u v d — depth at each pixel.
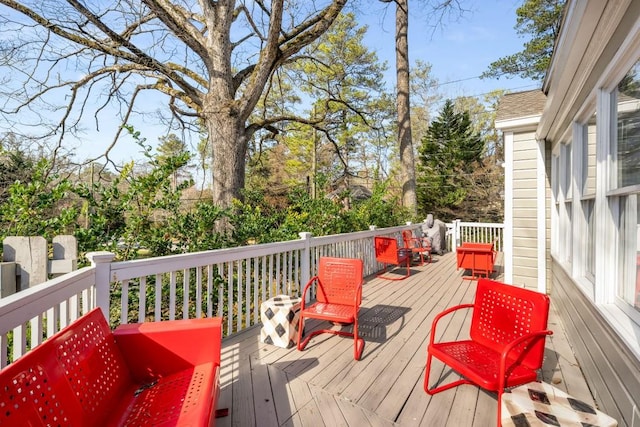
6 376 1.09
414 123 23.47
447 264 7.80
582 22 1.92
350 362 2.83
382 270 7.00
